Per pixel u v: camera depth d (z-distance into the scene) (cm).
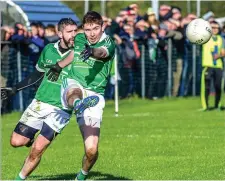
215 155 2303
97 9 5684
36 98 1753
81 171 1672
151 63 4519
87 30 1603
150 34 4462
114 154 2373
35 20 4503
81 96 1633
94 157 1623
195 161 2194
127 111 3981
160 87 4603
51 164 2225
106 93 4419
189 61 4706
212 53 3906
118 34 4319
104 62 1639
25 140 1772
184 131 2955
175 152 2389
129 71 4456
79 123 1623
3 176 2012
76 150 2517
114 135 2862
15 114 3894
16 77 3919
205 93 3934
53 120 1691
